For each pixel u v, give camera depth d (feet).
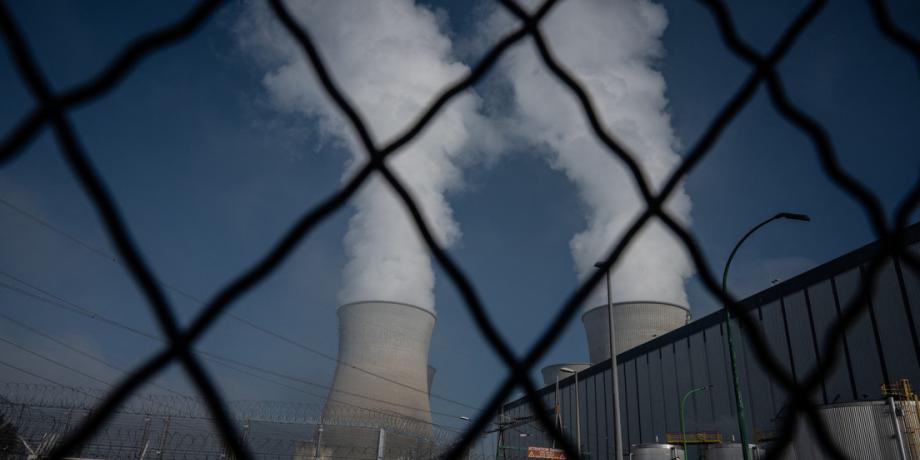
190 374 2.53
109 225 2.50
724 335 140.87
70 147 2.45
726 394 135.33
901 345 103.96
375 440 116.06
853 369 112.37
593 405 187.93
